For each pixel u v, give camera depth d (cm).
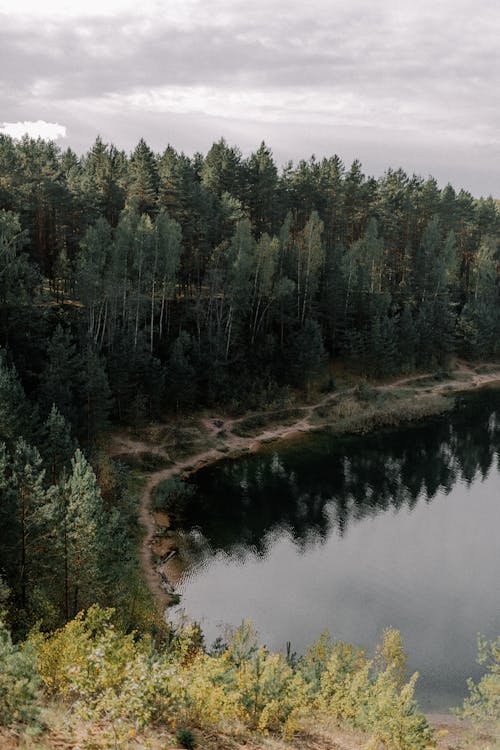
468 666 3284
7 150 7256
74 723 1199
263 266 7781
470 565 4444
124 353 6188
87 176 8494
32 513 2817
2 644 1411
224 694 1636
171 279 7081
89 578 2784
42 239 7738
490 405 8738
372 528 5028
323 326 9006
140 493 5241
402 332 9475
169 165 9238
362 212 10800
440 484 6034
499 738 2258
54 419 3944
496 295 11581
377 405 7962
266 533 4844
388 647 2753
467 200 12381
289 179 10531
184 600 3794
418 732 1817
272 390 7556
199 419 6869
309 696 2014
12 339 5759
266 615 3691
